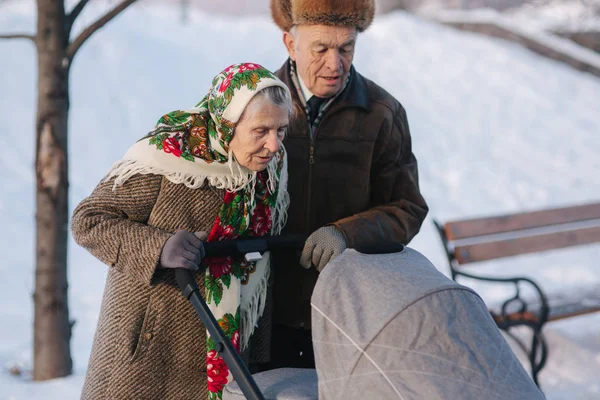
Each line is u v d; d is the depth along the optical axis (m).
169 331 2.32
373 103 2.74
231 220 2.35
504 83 12.62
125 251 2.21
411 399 1.84
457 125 10.96
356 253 2.20
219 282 2.36
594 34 15.18
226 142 2.28
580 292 4.69
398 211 2.69
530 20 16.36
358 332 1.95
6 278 6.08
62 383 4.21
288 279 2.78
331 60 2.54
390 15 15.16
